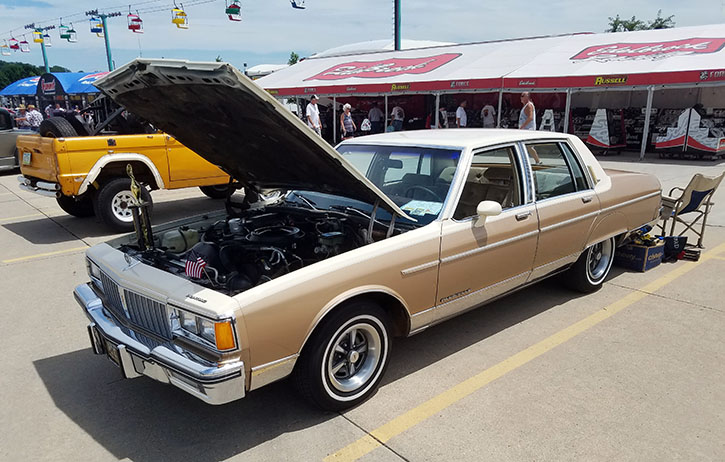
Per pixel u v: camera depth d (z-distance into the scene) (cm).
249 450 298
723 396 341
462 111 1964
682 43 1730
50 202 1094
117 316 341
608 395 345
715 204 925
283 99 2595
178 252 393
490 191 412
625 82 1552
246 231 385
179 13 2445
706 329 439
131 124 876
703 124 1513
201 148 414
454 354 406
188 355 280
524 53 2055
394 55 2591
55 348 431
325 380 314
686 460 283
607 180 503
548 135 456
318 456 292
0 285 579
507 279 412
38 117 2216
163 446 304
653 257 592
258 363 282
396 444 300
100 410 343
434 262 352
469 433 309
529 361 392
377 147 446
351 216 390
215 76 266
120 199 811
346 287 309
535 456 288
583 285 510
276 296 282
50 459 295
